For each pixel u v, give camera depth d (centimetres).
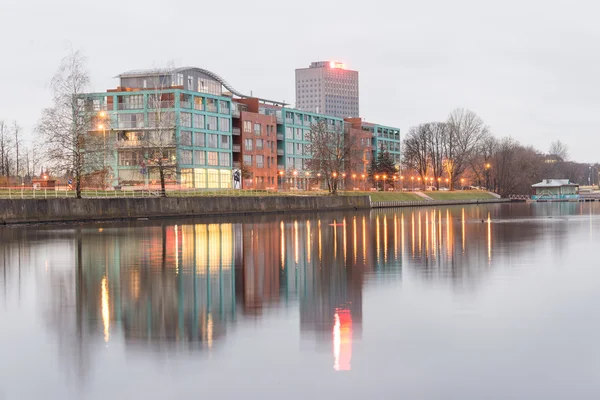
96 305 3142
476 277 3916
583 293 3350
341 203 15638
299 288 3600
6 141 15075
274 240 6531
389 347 2388
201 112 15925
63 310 3034
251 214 12544
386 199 18375
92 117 10088
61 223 8919
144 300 3266
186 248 5694
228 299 3284
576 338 2484
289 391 1981
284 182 19200
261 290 3544
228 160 17062
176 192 12756
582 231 7644
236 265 4578
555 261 4662
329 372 2133
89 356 2306
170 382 2056
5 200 8350
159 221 9788
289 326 2697
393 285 3656
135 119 15088
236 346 2405
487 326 2669
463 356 2286
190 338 2519
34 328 2691
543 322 2731
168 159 12556
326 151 16838
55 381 2078
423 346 2397
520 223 9475
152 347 2403
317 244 6109
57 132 9562
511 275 3984
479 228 8350
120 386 2033
